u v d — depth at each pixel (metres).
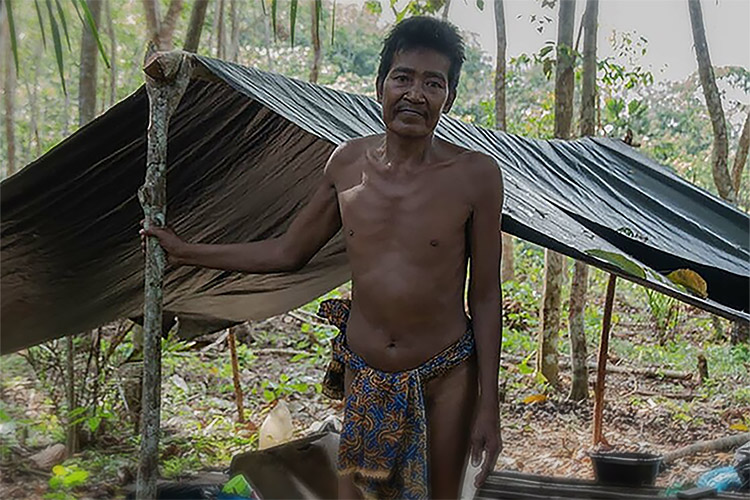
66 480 3.54
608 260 2.64
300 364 7.24
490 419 2.29
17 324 3.57
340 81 11.91
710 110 7.20
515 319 8.60
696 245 3.93
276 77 3.00
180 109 2.81
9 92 6.14
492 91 13.08
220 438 5.07
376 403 2.31
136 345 4.82
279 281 4.11
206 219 3.49
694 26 7.17
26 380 5.46
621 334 8.76
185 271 3.72
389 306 2.30
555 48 6.32
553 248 2.66
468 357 2.35
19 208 2.96
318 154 3.28
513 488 3.03
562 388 6.69
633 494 3.06
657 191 4.49
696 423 5.82
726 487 3.19
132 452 4.39
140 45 8.20
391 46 2.30
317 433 3.64
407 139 2.28
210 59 2.61
